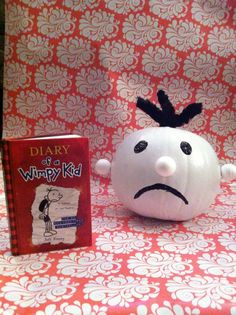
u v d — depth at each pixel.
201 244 0.65
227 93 0.98
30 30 0.91
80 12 0.91
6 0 0.89
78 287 0.51
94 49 0.93
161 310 0.47
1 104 1.01
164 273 0.54
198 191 0.68
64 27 0.92
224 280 0.53
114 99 0.96
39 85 0.94
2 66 0.98
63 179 0.59
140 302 0.47
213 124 1.00
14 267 0.56
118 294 0.49
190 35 0.94
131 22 0.93
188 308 0.47
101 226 0.72
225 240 0.66
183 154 0.67
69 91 0.96
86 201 0.61
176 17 0.93
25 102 0.95
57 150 0.58
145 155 0.68
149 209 0.70
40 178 0.58
